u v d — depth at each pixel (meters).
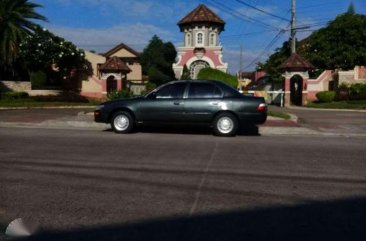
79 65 38.34
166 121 12.33
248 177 6.67
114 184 6.15
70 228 4.39
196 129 13.76
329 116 21.25
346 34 39.66
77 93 37.12
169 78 47.09
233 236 4.20
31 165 7.41
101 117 12.61
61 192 5.71
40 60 35.38
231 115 12.06
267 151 9.23
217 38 43.28
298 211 5.00
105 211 4.93
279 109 29.67
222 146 9.91
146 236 4.18
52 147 9.46
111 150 9.11
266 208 5.10
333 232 4.34
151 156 8.42
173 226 4.46
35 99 31.58
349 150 9.55
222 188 5.99
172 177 6.61
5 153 8.62
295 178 6.64
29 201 5.29
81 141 10.50
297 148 9.75
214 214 4.86
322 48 41.03
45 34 35.81
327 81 37.97
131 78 52.25
